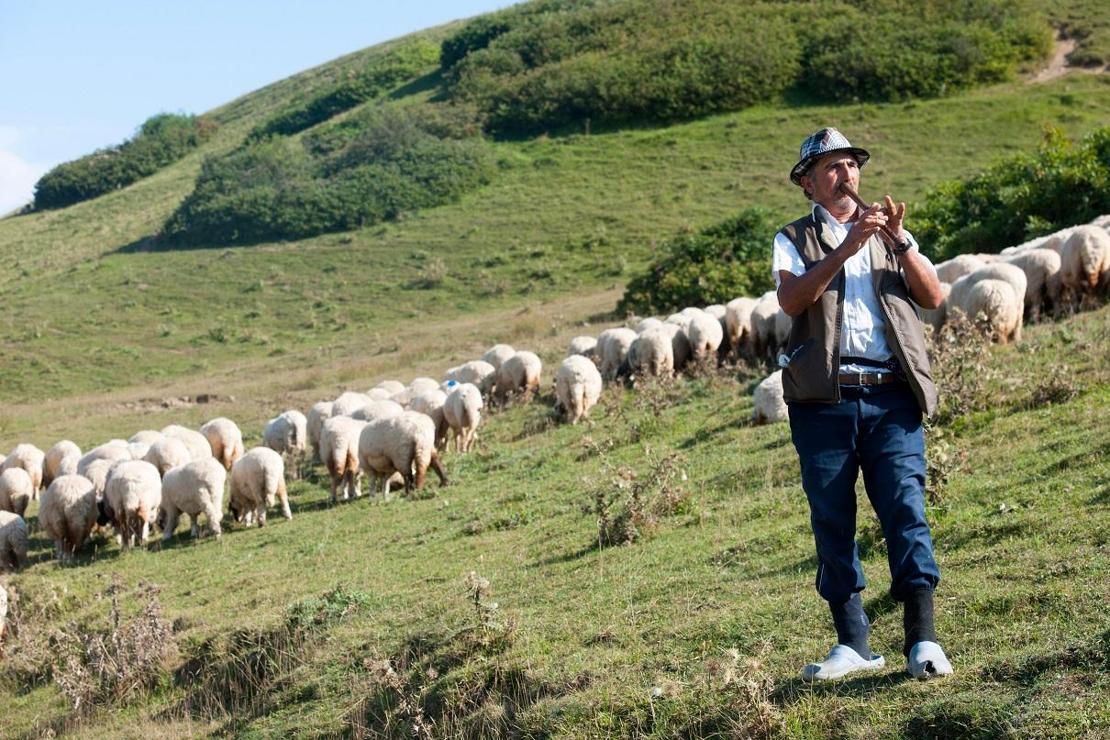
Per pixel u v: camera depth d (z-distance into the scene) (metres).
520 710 7.07
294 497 19.39
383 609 10.37
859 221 4.96
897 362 5.21
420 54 104.38
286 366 42.22
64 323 55.41
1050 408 11.46
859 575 5.36
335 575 12.56
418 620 9.64
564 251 54.19
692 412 17.69
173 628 11.98
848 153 5.41
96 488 18.12
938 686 5.25
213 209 70.06
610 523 10.85
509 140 75.12
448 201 66.50
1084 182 26.33
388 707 8.22
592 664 7.25
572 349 26.31
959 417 11.62
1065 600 5.95
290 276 58.62
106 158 102.69
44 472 23.70
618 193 61.56
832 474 5.19
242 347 48.75
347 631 9.98
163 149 103.44
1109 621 5.50
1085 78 65.12
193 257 66.38
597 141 70.69
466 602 9.55
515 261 54.06
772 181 58.72
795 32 75.62
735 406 17.23
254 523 17.64
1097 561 6.43
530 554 11.27
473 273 53.53
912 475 5.11
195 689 10.42
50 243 81.88
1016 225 27.39
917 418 5.24
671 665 6.80
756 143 64.81
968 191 30.75
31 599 14.74
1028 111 60.91
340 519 16.48
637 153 67.19
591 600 8.75
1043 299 18.78
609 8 88.94
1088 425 10.35
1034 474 9.10
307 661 9.73
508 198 64.50
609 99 73.50
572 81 75.62
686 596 8.17
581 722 6.49
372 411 20.75
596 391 20.58
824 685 5.62
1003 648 5.58
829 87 69.12
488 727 7.16
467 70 86.00
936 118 62.56
